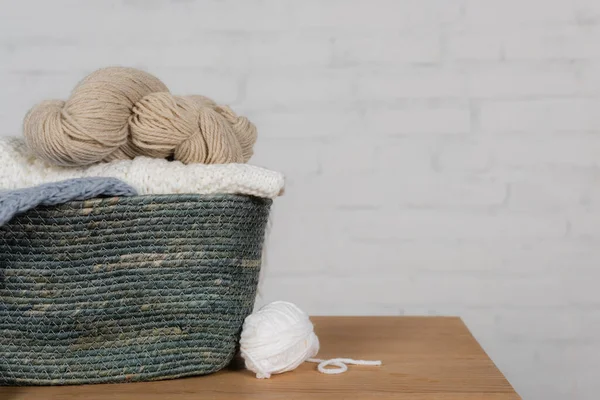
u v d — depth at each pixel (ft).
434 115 5.68
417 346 3.34
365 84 5.67
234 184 2.68
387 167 5.70
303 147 5.70
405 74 5.67
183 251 2.67
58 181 2.58
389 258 5.75
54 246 2.54
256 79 5.68
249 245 2.86
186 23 5.69
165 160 2.75
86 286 2.59
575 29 5.66
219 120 2.83
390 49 5.66
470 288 5.75
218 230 2.70
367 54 5.67
